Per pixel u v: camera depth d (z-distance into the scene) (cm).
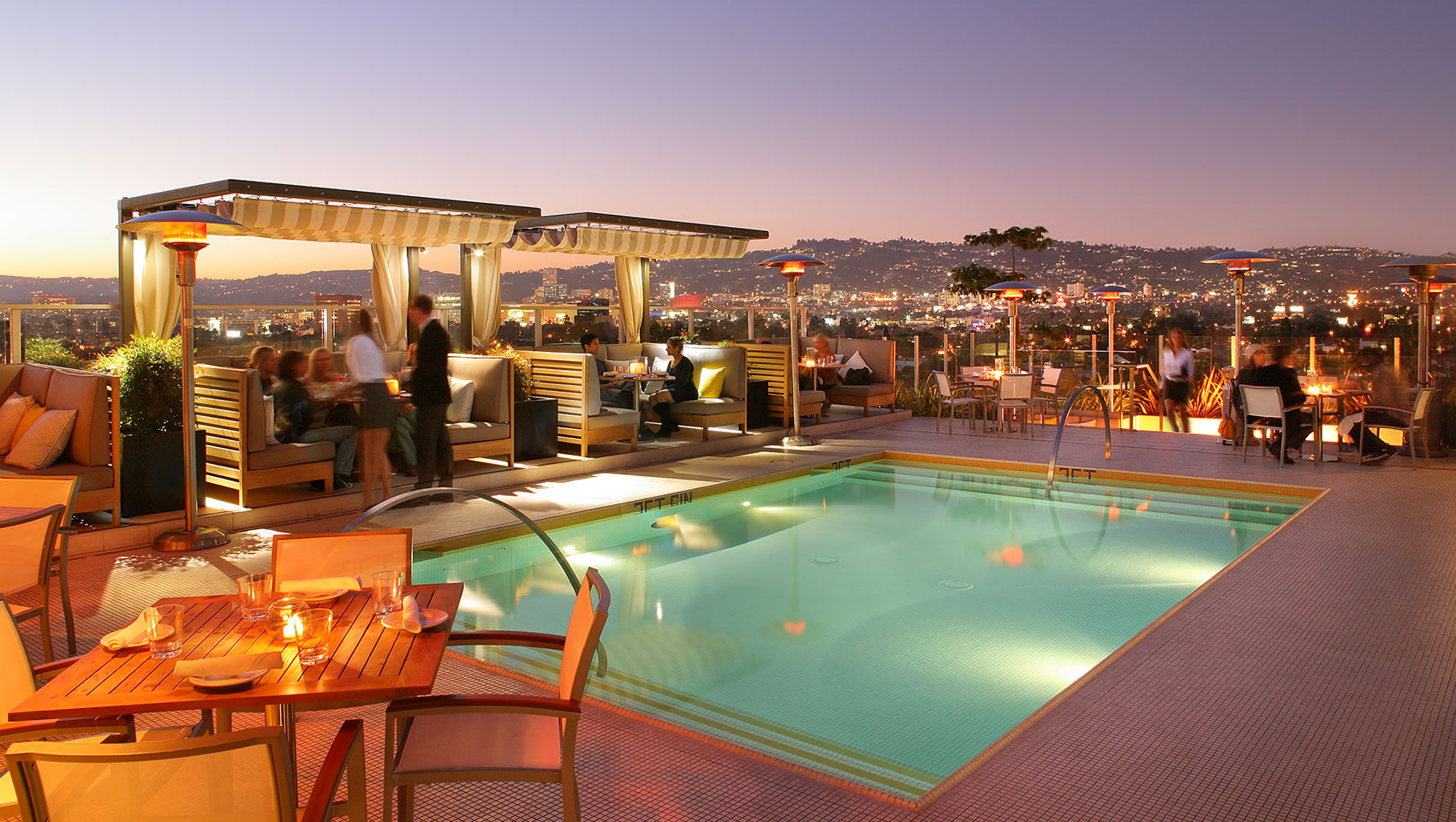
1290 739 317
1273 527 718
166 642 236
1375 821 261
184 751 171
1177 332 1186
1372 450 905
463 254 1062
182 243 582
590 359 909
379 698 213
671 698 390
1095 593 546
